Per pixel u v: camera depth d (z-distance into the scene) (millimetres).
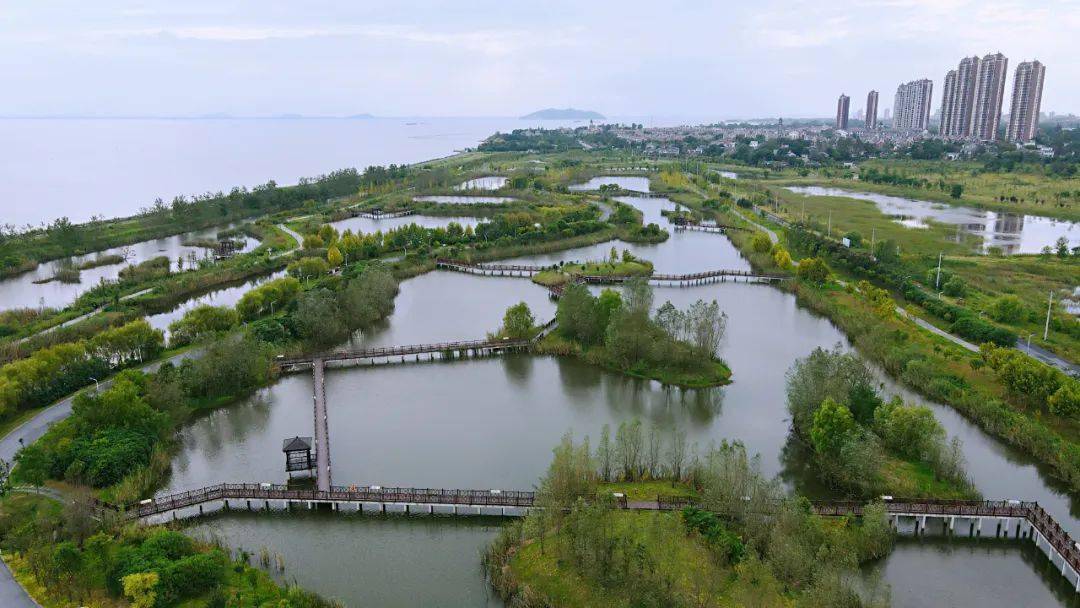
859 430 79375
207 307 122562
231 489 76000
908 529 72562
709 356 112688
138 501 75438
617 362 114125
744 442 90562
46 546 60406
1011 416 89625
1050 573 65875
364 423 96562
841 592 53656
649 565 58000
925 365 104875
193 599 56938
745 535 64062
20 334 122938
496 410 100500
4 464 75438
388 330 134125
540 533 63938
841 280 165000
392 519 74875
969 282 156875
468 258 185500
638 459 79562
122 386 86000
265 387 108000
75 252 199875
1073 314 133875
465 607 60438
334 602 59031
